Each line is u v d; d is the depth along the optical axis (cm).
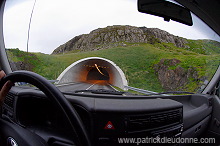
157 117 124
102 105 120
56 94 72
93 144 110
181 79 1354
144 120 117
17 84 290
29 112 148
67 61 3725
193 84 882
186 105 280
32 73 76
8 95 175
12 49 525
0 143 164
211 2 220
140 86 2411
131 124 112
